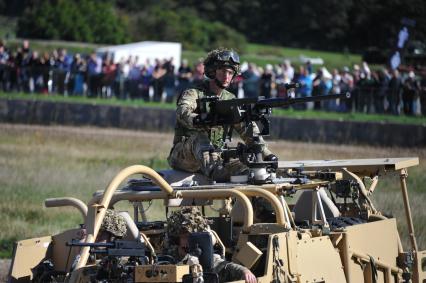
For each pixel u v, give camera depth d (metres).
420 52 92.38
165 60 91.56
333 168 27.53
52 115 84.12
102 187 49.69
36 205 44.31
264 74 81.31
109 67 90.62
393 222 26.22
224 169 24.19
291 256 21.08
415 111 78.56
